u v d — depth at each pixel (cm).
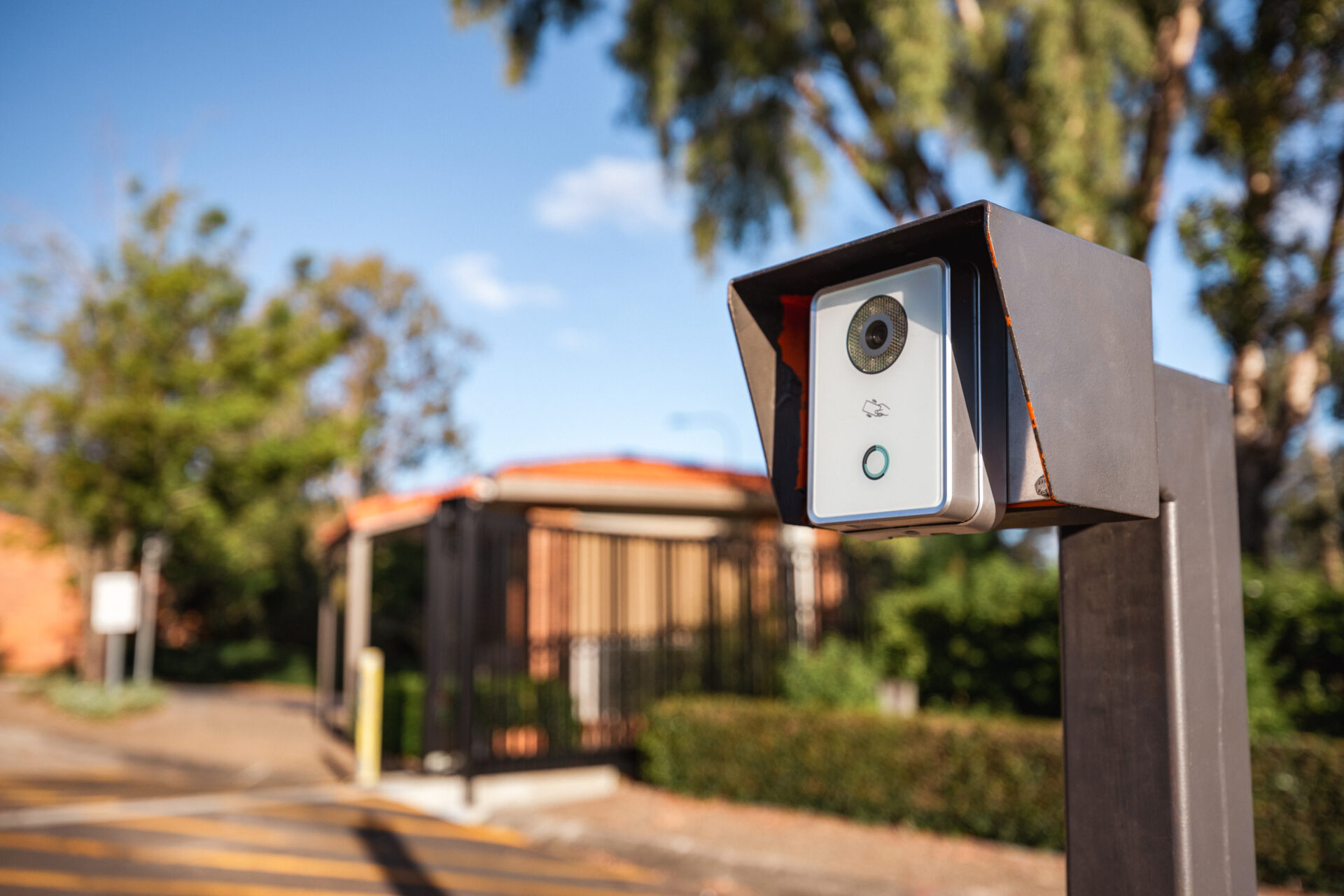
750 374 160
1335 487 1562
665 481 1304
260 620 3067
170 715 1497
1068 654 154
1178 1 1096
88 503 1705
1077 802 150
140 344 1734
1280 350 1133
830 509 143
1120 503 134
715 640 1030
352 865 686
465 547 921
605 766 960
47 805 838
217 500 1875
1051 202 1059
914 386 135
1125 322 140
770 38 1227
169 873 649
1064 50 1047
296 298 2677
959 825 738
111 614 1616
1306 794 597
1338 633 702
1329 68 1006
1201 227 987
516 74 1316
